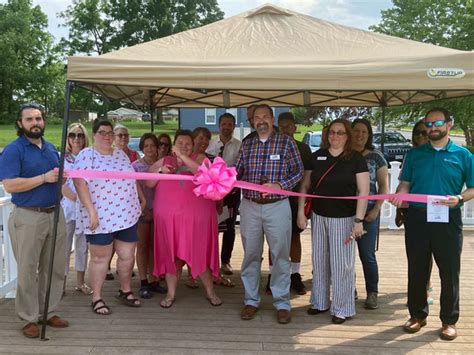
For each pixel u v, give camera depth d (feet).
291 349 10.29
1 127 148.36
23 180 10.02
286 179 11.32
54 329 11.28
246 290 12.13
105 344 10.48
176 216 12.08
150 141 13.67
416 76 9.65
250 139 11.84
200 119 66.33
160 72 9.86
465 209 23.35
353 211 11.38
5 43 173.47
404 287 14.58
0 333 11.05
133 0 148.15
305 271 16.37
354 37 11.62
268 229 11.40
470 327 11.47
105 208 11.70
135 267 16.84
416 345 10.51
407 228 10.95
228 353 10.09
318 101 19.51
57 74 183.62
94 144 11.85
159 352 10.11
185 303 13.14
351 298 11.75
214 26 12.42
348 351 10.21
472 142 47.57
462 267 16.72
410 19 53.98
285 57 10.28
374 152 12.50
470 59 9.61
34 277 10.73
